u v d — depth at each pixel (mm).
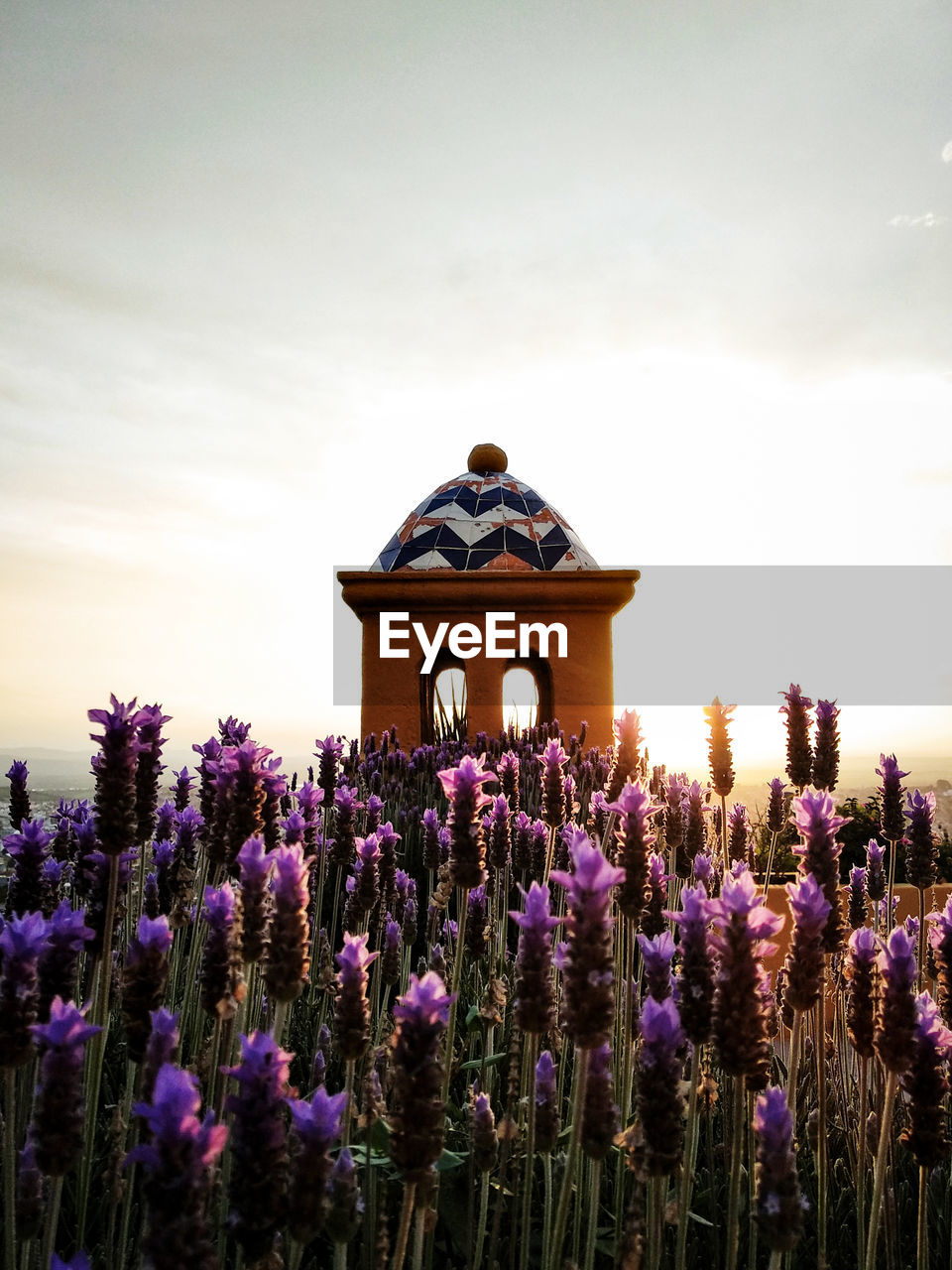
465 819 3295
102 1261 2822
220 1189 2611
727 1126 3758
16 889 3365
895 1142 3785
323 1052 4191
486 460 19266
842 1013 4508
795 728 4934
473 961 5621
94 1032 2115
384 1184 3109
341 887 7270
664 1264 3277
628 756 4992
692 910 2668
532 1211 3557
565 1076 3975
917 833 4500
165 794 5250
